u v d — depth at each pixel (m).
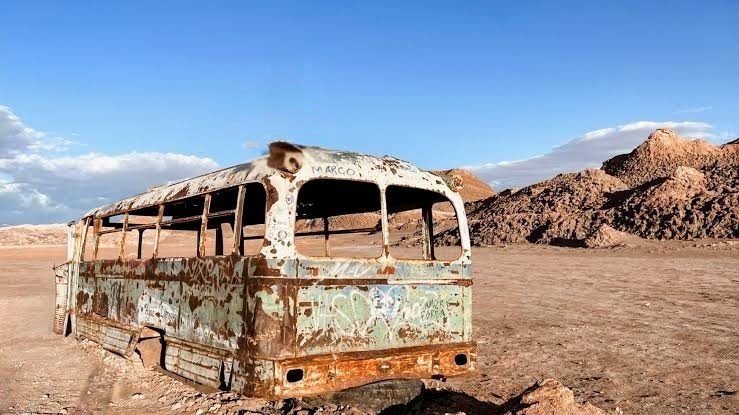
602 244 35.97
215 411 6.00
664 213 39.66
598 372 8.93
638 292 18.50
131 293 8.83
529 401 5.36
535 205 52.94
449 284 6.93
